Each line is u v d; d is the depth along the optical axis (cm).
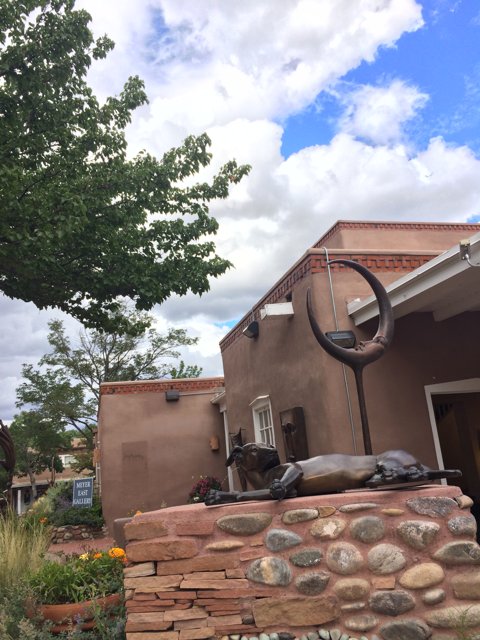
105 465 1402
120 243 948
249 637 312
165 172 964
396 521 334
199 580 320
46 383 2781
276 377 823
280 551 326
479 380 698
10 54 739
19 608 396
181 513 331
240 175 1030
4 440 647
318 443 674
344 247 1027
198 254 1005
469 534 332
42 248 773
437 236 1099
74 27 769
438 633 314
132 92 929
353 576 323
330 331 674
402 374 676
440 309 693
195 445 1466
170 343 2941
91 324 1000
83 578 424
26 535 572
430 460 652
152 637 313
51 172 848
